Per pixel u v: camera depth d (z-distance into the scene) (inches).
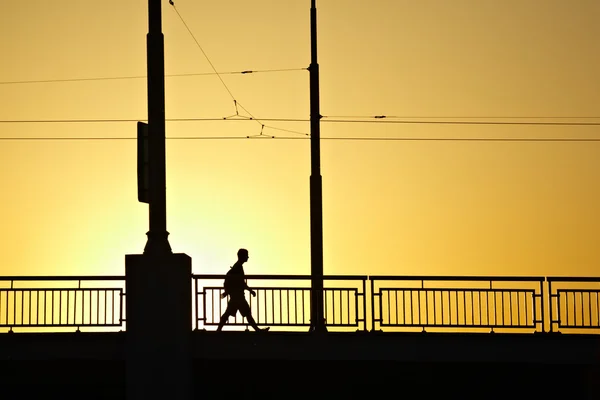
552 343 2839.6
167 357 2787.9
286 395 3095.5
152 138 2842.0
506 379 3021.7
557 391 2987.2
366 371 3075.8
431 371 3053.6
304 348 2930.6
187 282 2886.3
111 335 2930.6
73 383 3075.8
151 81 2854.3
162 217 2842.0
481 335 2871.6
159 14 2874.0
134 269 2819.9
